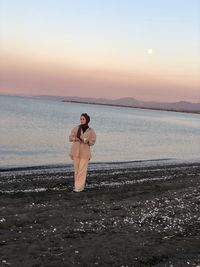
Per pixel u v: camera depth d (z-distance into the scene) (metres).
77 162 14.37
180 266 7.12
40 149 33.84
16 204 11.91
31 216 10.35
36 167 23.42
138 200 13.09
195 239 8.87
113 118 114.81
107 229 9.43
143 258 7.48
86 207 11.73
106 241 8.38
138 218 10.66
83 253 7.55
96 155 32.72
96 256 7.43
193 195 14.16
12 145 35.12
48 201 12.45
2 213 10.62
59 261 7.07
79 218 10.42
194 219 10.77
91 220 10.31
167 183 17.33
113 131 60.91
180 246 8.31
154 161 30.33
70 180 17.55
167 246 8.25
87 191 14.43
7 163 25.42
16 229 9.19
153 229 9.64
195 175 21.55
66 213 10.88
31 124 61.38
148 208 11.88
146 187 15.98
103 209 11.57
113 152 35.53
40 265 6.85
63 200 12.64
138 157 33.28
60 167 23.88
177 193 14.53
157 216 10.93
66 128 58.72
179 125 105.19
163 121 125.00
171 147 44.28
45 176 18.92
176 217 10.91
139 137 53.91
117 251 7.77
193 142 53.22
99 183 16.77
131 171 22.08
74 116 99.75
